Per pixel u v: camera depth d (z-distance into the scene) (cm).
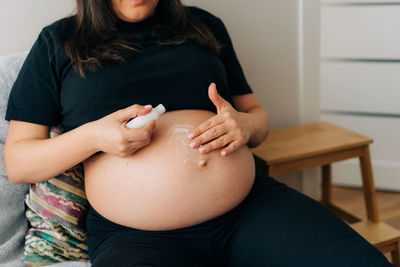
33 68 111
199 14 137
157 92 115
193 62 120
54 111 114
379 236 162
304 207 106
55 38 113
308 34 178
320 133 172
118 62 113
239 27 169
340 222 103
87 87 110
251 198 112
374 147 219
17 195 119
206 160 104
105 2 115
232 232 107
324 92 218
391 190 220
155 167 102
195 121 111
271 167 151
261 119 127
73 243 118
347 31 206
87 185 112
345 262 93
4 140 119
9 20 137
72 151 103
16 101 110
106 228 109
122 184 103
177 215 103
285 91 184
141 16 115
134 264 91
